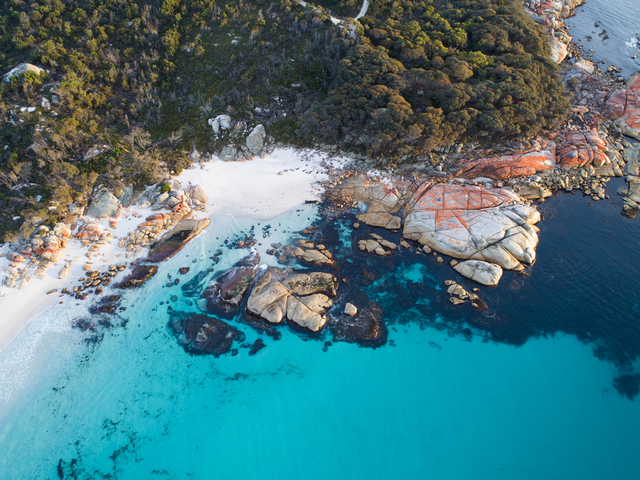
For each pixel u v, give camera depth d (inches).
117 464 1202.6
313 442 1234.6
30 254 1665.8
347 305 1530.5
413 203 1871.3
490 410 1285.7
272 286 1566.2
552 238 1750.7
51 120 1968.5
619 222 1814.7
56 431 1266.0
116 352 1444.4
